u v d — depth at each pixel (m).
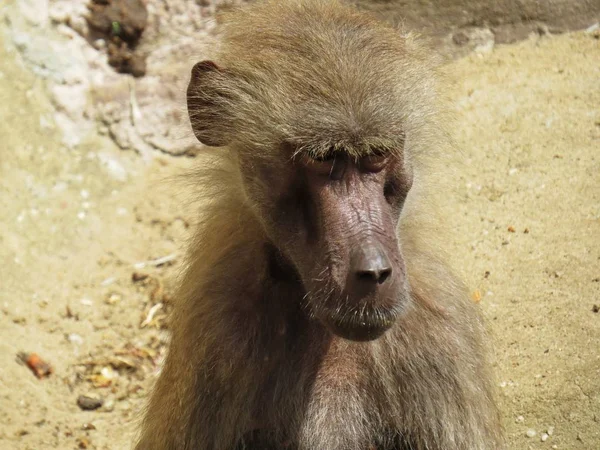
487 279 13.84
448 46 17.38
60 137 17.12
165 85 17.58
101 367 14.75
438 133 10.93
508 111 16.11
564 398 12.18
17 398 14.05
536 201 14.70
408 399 10.76
